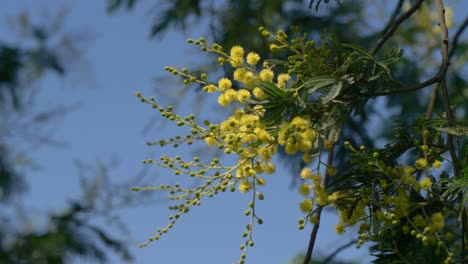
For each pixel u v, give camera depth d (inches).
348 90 33.2
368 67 33.1
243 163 33.4
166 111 33.5
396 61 33.4
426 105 61.6
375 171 33.4
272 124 33.1
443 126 34.0
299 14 51.3
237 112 33.1
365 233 33.2
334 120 33.2
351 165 34.1
